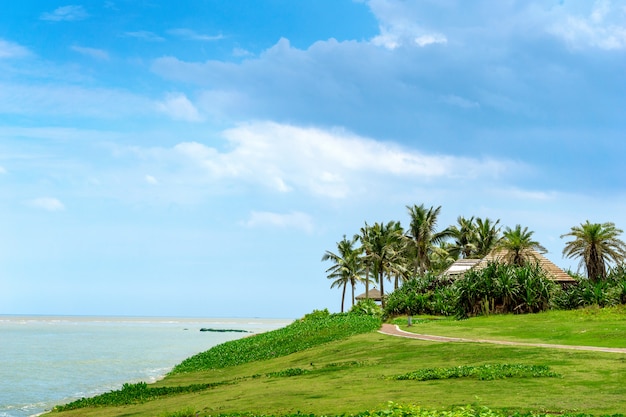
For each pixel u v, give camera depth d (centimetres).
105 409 2681
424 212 9431
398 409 1484
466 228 10800
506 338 3541
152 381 4203
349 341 4128
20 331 14312
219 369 4269
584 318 4384
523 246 6625
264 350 4834
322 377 2612
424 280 7406
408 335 4103
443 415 1416
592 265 6675
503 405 1628
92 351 7456
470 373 2184
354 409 1708
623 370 2106
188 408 2094
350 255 10288
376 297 10412
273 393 2259
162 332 14862
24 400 3453
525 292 5266
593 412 1513
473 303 5472
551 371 2162
